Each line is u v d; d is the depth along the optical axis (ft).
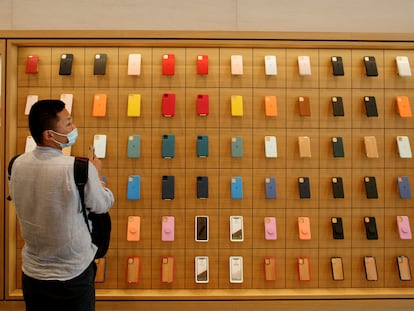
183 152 7.51
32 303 5.10
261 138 7.57
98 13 8.13
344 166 7.61
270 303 7.22
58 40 7.25
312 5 8.24
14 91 7.34
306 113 7.38
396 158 7.66
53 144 5.08
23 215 4.98
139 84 7.52
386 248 7.61
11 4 8.12
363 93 7.66
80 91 7.48
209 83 7.55
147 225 7.49
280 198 7.56
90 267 5.39
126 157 7.49
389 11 8.23
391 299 7.29
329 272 7.56
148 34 7.25
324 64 7.64
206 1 8.18
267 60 7.40
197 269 7.31
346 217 7.59
